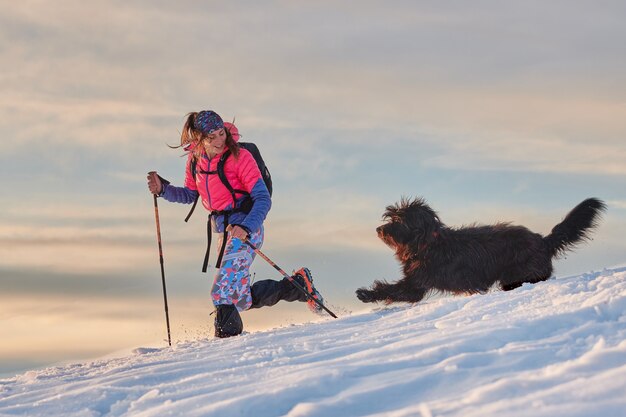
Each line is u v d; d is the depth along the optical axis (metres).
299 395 4.19
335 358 5.21
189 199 8.91
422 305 7.36
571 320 5.15
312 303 8.66
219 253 8.20
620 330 4.71
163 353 6.79
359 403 3.95
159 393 4.70
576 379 3.77
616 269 7.34
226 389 4.54
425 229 9.36
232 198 8.12
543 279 9.38
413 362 4.62
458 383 4.06
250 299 8.28
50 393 5.22
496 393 3.71
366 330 6.38
